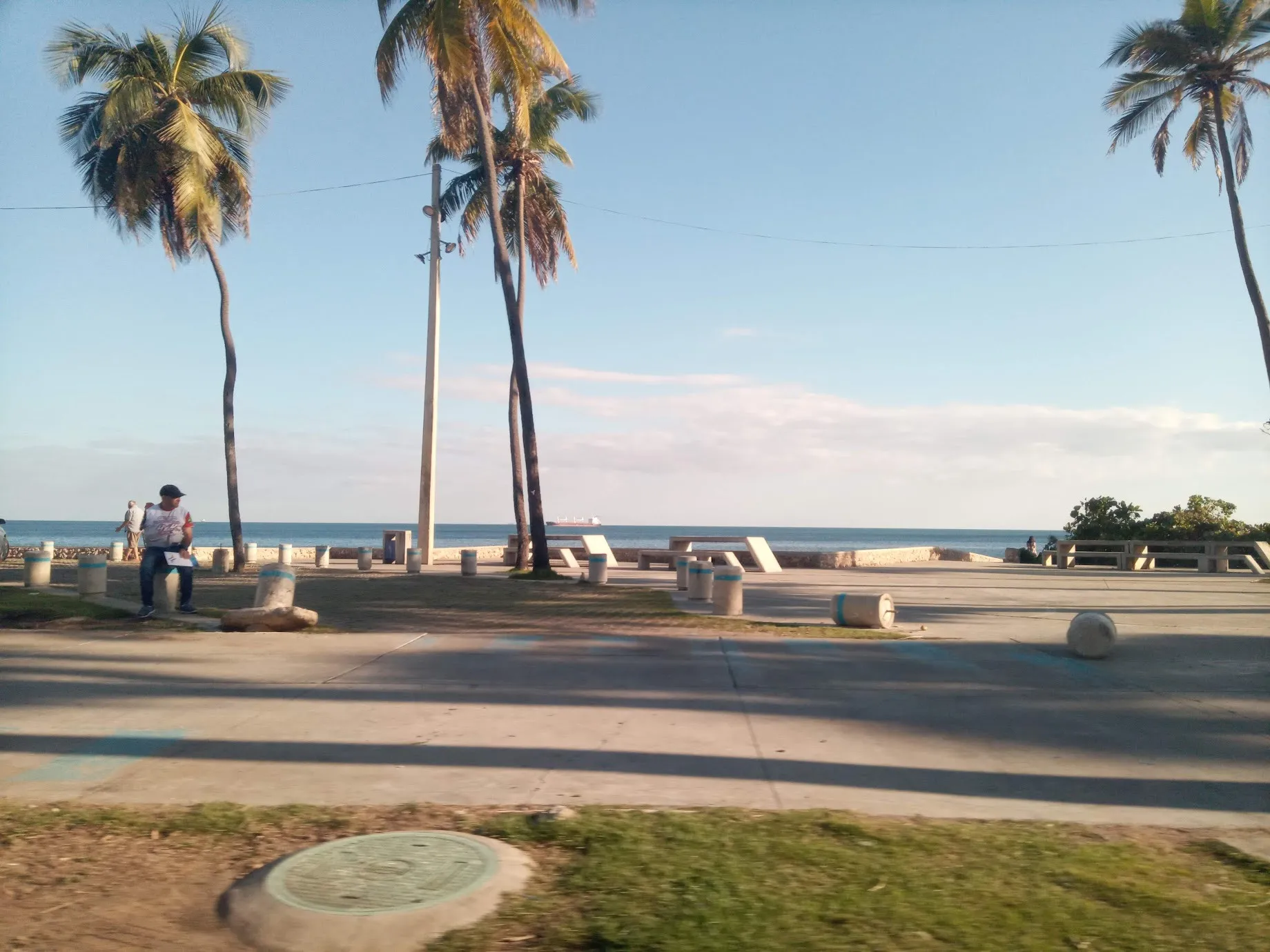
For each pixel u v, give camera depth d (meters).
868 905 3.87
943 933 3.63
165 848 4.77
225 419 26.83
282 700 8.56
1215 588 23.34
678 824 4.94
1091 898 4.00
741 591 15.26
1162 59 28.03
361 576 24.64
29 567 18.39
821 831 4.84
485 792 5.78
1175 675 10.02
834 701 8.66
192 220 25.55
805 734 7.39
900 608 17.08
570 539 30.34
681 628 13.52
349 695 8.79
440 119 23.00
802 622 14.41
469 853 4.52
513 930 3.76
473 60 20.67
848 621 13.80
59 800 5.65
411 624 13.88
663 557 30.77
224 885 4.32
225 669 10.04
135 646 11.49
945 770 6.41
